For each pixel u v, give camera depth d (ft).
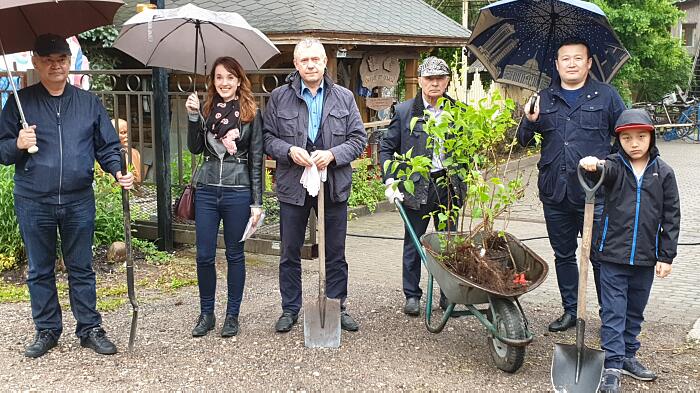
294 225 16.75
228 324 16.72
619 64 15.99
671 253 13.55
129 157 24.75
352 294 20.17
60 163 14.82
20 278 21.58
